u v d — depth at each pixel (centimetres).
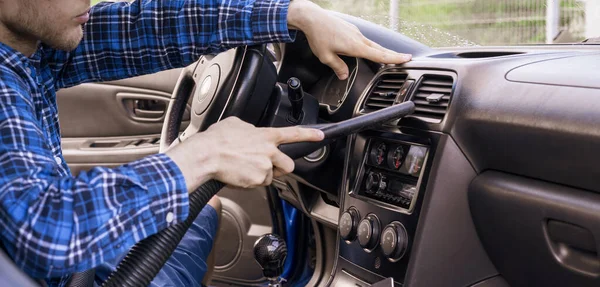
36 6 85
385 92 130
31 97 88
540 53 126
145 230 79
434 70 121
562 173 102
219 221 148
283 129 94
